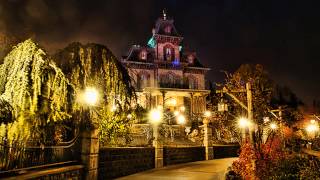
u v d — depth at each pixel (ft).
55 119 33.71
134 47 157.79
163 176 44.19
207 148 70.28
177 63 157.17
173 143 71.82
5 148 25.55
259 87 61.11
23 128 30.22
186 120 108.58
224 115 85.46
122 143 55.88
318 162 30.19
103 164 40.09
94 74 41.42
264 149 37.19
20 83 30.55
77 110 37.70
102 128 46.21
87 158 35.58
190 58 167.32
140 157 50.01
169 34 160.56
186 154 64.08
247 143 39.06
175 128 92.99
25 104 30.66
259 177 33.19
